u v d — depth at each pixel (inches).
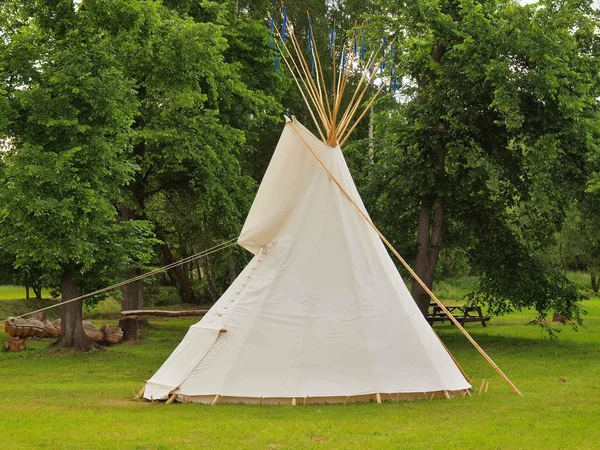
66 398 492.7
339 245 484.4
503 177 916.6
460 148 824.9
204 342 469.7
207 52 909.2
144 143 958.4
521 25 798.5
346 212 495.2
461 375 497.0
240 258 1227.9
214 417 405.1
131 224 820.6
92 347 823.7
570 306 917.8
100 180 760.3
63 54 743.7
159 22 847.1
